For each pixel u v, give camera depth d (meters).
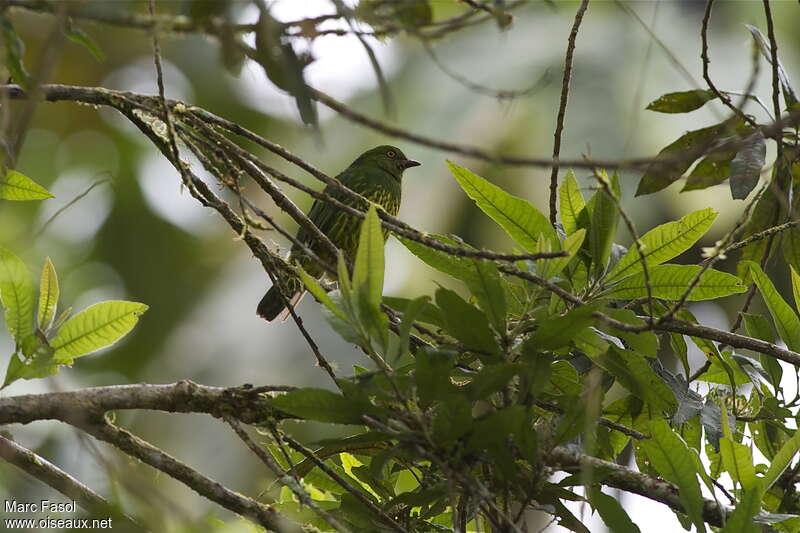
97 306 6.77
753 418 8.15
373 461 6.03
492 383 6.11
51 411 6.49
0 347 16.44
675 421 7.63
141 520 6.49
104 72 21.44
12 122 5.98
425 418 6.21
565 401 6.68
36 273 18.62
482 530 8.05
